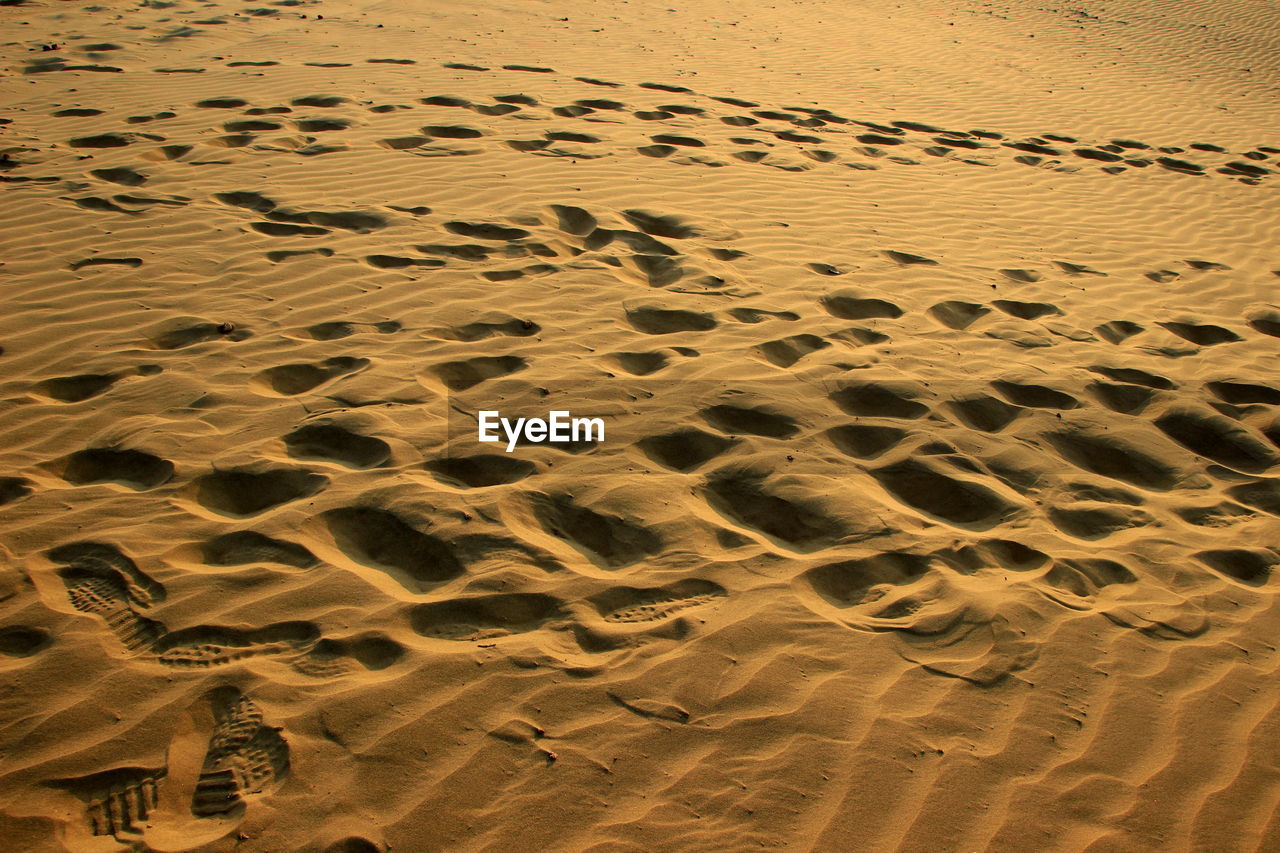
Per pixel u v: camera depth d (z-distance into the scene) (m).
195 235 5.12
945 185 7.37
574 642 2.60
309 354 3.99
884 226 6.23
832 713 2.41
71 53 9.04
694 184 6.60
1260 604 2.94
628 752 2.27
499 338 4.25
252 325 4.20
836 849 2.07
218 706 2.33
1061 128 9.84
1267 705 2.54
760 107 9.07
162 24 10.69
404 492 3.14
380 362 3.95
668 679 2.48
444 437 3.47
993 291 5.30
